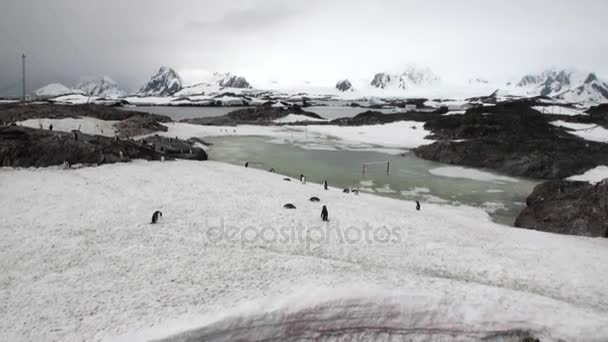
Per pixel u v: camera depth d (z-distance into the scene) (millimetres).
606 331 12633
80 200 24156
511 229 23891
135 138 57000
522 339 12812
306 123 92500
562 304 13898
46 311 12727
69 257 16516
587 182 31688
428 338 12961
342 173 40906
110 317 12398
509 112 74250
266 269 15688
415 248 19047
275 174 37406
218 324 11977
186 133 66312
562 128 67438
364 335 12875
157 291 13930
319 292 13492
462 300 13695
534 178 40406
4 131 34312
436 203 30812
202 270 15562
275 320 12492
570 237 22812
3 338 11516
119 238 18609
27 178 28906
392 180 38438
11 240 17984
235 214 22781
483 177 40594
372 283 14359
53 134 36625
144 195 25781
